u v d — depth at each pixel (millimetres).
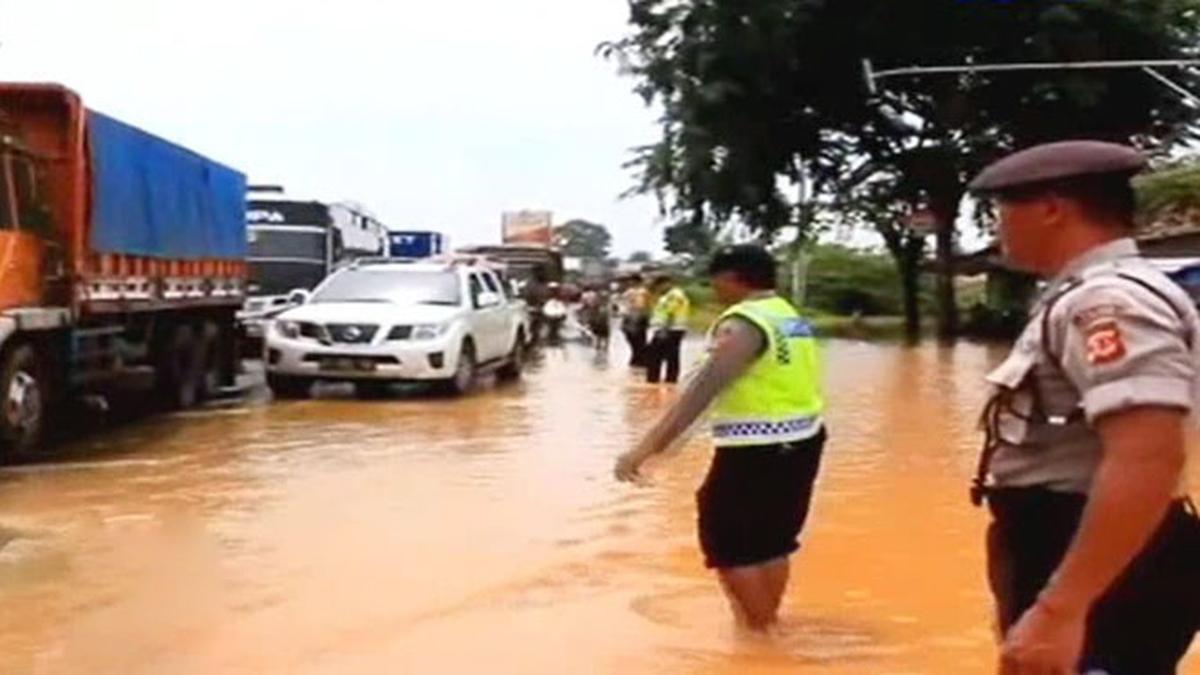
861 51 40406
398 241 46562
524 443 14062
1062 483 3311
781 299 6707
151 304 15969
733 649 6590
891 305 60094
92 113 13984
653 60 41656
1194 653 6438
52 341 13477
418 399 18844
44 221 13250
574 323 41031
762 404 6574
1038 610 2998
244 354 22188
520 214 65562
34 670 6230
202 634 6812
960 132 41938
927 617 7203
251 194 27391
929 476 12000
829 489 11273
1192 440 3248
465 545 8906
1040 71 38844
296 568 8227
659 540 9086
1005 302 43031
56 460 12789
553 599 7543
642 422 16062
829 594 7680
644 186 43125
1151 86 39906
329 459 12820
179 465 12430
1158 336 2953
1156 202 32375
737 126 41000
